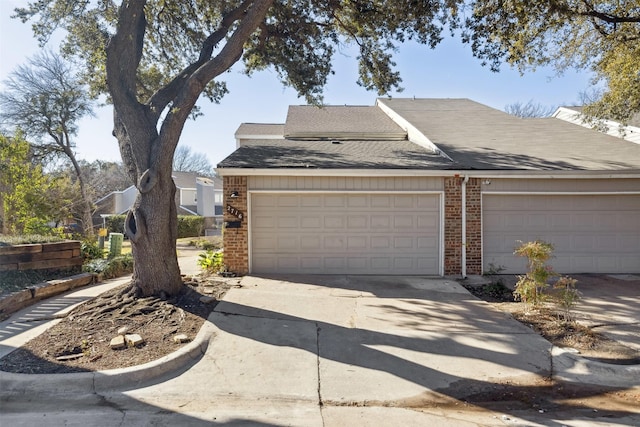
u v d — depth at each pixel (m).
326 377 4.78
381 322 6.54
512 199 10.28
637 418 4.05
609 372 4.97
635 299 8.08
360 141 13.98
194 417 3.93
